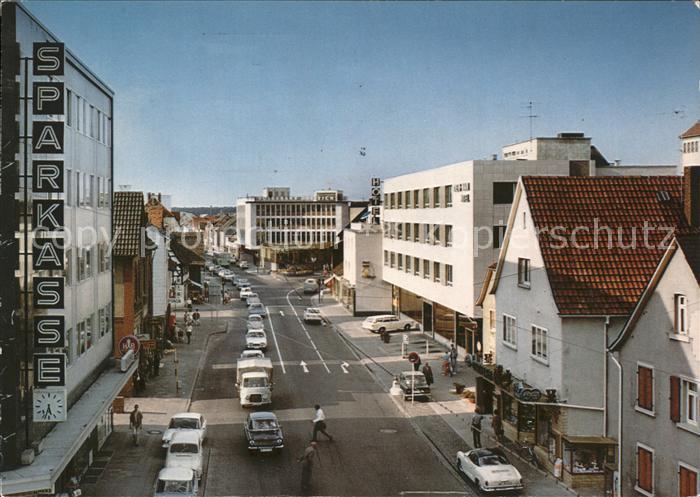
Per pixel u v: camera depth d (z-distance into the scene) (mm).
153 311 49719
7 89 19500
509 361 30656
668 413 21672
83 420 23531
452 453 28391
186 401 36969
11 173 19469
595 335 25438
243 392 35500
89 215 28578
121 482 24422
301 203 132250
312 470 26125
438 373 44000
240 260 141125
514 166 43250
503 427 30969
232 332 60969
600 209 28250
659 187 29016
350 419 33656
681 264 21109
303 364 47344
